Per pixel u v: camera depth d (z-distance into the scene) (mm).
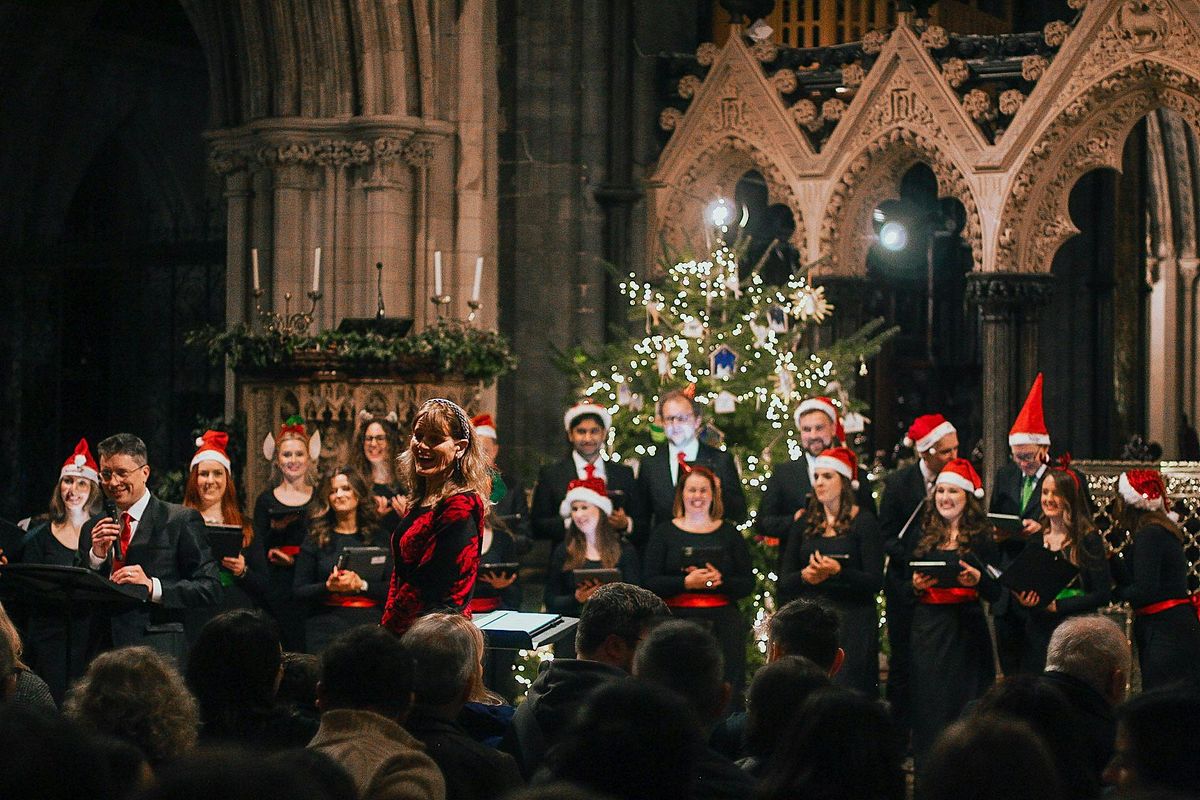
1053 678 5922
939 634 9969
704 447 11906
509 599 11422
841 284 15359
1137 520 9828
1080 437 20203
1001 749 2928
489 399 15234
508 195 15805
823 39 16969
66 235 19953
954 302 23859
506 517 11445
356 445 10758
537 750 5480
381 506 10289
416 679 5164
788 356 13961
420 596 6762
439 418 6848
